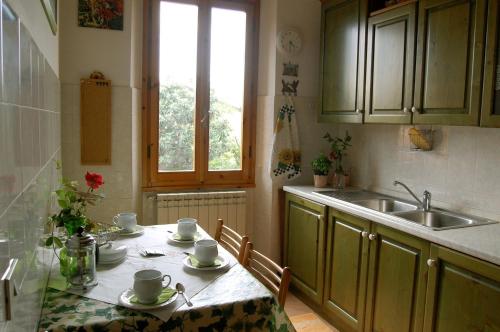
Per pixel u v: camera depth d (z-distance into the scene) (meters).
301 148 3.68
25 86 1.02
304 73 3.63
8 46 0.79
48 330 1.28
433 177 2.80
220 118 3.68
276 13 3.47
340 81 3.21
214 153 3.68
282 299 1.72
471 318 1.88
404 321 2.29
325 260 3.01
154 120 3.42
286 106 3.57
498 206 2.39
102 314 1.38
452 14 2.25
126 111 3.12
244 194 3.63
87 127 3.04
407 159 3.02
